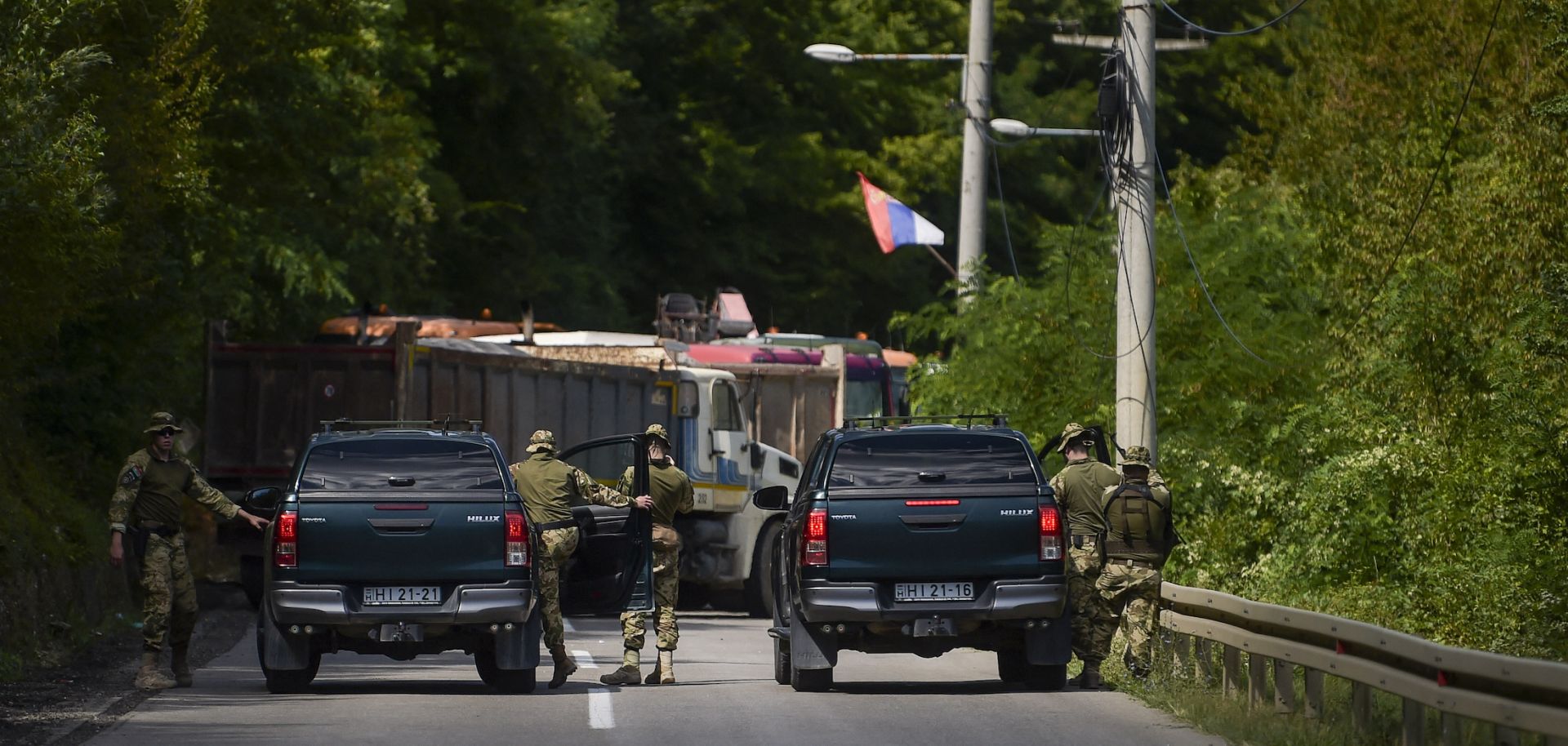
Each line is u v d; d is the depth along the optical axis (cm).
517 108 17338
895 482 4975
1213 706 4462
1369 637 3744
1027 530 4938
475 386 8369
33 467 7400
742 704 4859
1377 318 6500
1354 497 6172
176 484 5288
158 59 7044
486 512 4944
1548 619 5194
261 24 8550
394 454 5006
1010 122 9950
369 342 9025
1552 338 5394
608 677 5388
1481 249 5978
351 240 12731
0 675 5350
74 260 5600
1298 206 8175
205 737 4147
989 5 10062
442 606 4909
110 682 5428
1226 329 7519
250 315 11706
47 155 4962
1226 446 7206
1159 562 5153
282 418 8119
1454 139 6812
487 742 4091
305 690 5116
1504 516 5462
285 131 9756
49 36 5362
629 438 5503
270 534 4912
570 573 5769
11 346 6875
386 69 14300
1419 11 7675
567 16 17050
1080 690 5219
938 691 5216
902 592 4944
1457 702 3334
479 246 17812
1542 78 5950
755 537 8819
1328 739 3962
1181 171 9081
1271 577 6344
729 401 8819
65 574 6744
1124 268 6506
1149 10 6538
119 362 8569
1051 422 8088
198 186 7475
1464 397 6041
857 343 12375
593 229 18950
